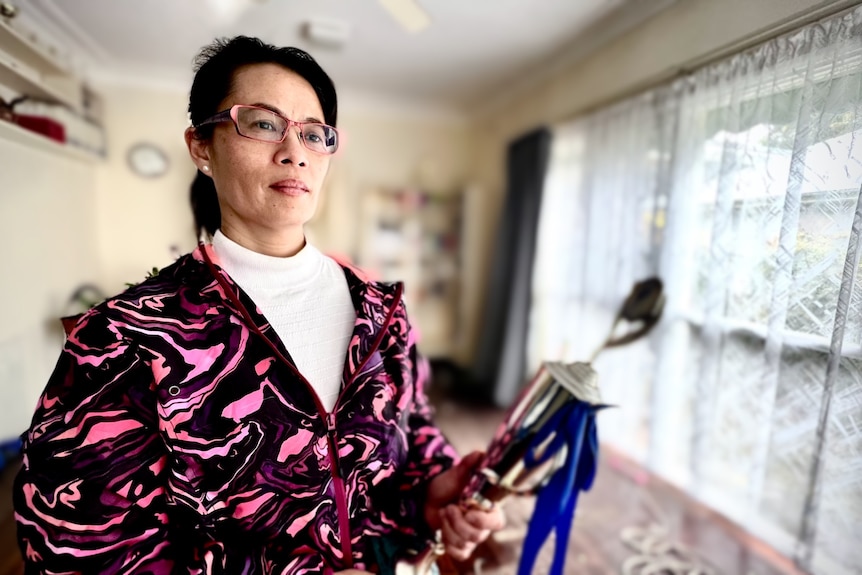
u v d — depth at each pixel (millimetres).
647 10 1650
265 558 542
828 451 1178
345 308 643
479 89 2766
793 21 1155
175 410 481
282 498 537
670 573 1370
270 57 583
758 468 1384
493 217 3145
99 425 464
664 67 1618
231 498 515
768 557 1390
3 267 1543
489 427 2422
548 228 2477
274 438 526
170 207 2660
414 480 729
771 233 1288
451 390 2949
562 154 2336
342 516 578
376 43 2096
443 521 662
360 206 3219
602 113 1979
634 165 1805
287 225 583
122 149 2549
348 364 596
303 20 1881
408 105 3150
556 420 646
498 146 3047
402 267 3324
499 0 1678
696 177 1543
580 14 1757
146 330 484
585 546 1482
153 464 489
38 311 1762
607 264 1973
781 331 1264
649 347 1795
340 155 3121
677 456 1708
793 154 1186
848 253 1067
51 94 1855
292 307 594
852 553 1160
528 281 2545
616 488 1788
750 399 1405
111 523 468
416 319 3395
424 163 3309
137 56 2277
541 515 750
